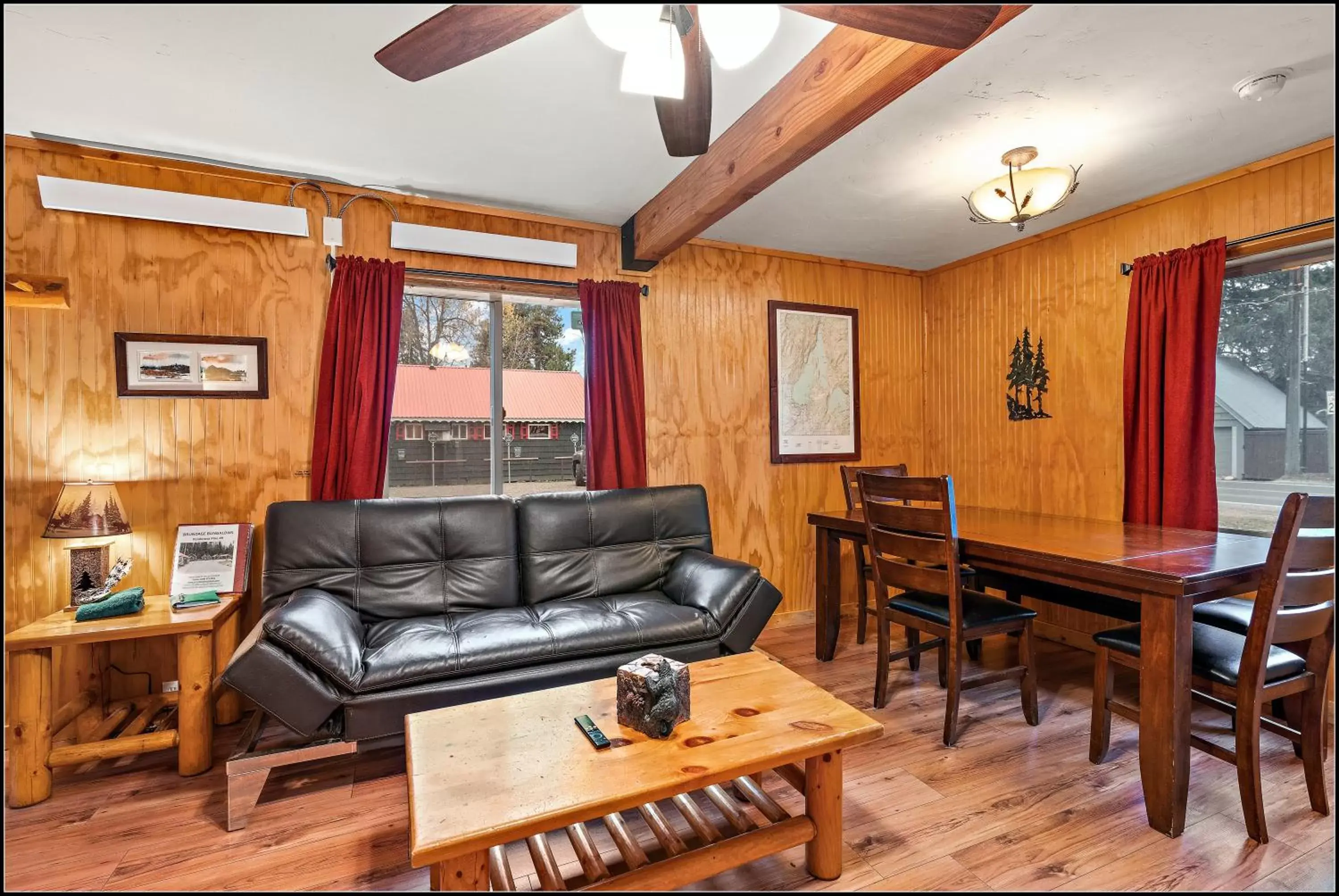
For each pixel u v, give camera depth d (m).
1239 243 2.74
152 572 2.59
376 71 2.00
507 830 1.20
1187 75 2.07
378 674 2.02
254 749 1.91
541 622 2.43
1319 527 1.74
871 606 4.22
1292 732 1.89
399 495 3.12
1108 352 3.29
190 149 2.52
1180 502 2.85
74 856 1.72
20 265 2.40
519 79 2.05
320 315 2.84
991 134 2.46
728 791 2.00
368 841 1.79
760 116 2.22
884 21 1.30
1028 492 3.72
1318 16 1.76
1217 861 1.67
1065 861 1.68
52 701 2.08
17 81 2.04
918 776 2.10
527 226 3.28
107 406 2.52
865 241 3.79
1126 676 3.01
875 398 4.28
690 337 3.67
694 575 2.82
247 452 2.72
